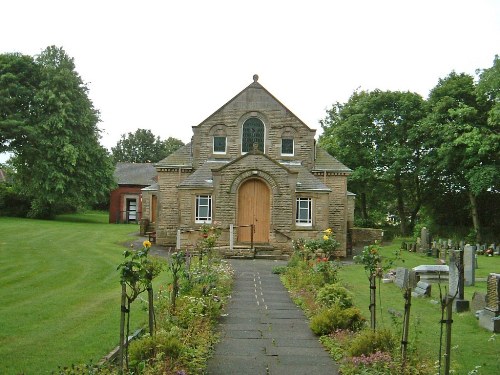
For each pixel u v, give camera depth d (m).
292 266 21.56
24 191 49.28
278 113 32.94
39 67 46.94
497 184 36.94
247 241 29.41
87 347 10.17
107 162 50.16
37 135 45.06
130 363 8.44
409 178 47.38
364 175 46.28
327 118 60.81
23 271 20.20
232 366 9.51
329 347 10.66
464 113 37.31
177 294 13.45
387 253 32.72
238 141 32.84
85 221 52.22
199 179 30.36
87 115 47.97
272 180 29.20
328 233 23.16
